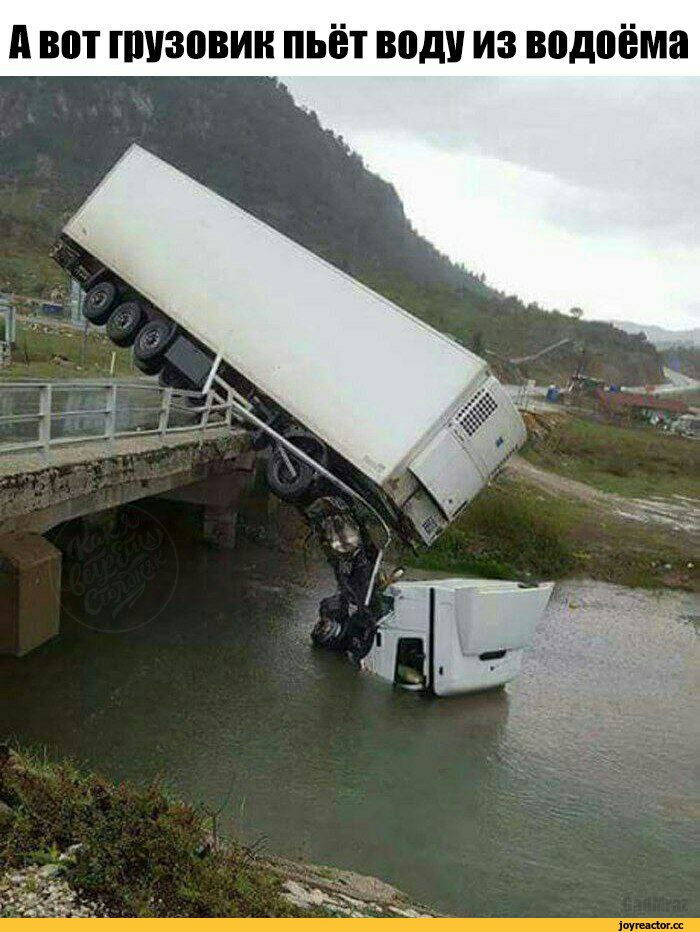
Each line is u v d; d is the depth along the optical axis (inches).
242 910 176.4
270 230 510.3
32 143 6235.2
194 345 532.4
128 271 539.5
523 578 694.5
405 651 435.5
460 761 366.0
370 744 373.4
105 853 178.4
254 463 724.7
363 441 439.5
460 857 292.2
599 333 4960.6
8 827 188.4
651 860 304.2
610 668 512.1
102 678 400.5
